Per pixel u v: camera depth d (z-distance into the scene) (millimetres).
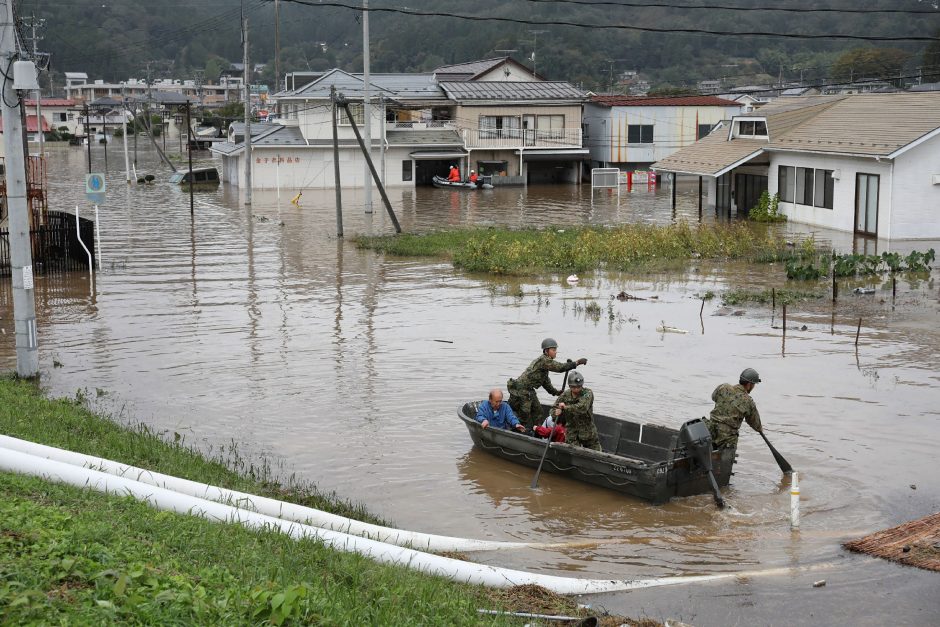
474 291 27453
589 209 50781
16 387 16734
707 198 53531
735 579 9969
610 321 23125
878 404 16047
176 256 34500
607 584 9711
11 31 17406
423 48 136250
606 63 115438
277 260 33594
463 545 10688
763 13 117562
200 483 10977
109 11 166375
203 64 171500
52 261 31438
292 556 8719
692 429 12188
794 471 13102
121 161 87562
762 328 22125
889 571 10094
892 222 35281
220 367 18859
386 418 15625
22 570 6898
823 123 41469
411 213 49125
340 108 62531
